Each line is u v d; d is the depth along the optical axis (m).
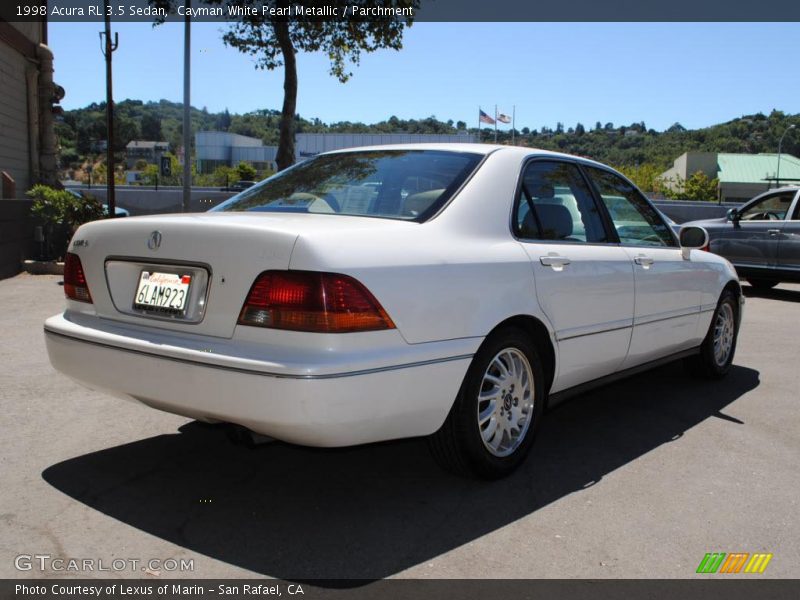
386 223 3.29
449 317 3.23
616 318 4.32
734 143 145.62
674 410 5.07
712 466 4.00
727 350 5.96
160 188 35.81
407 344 3.07
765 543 3.11
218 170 66.69
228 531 3.13
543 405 3.91
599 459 4.09
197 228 3.12
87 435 4.29
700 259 5.35
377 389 2.94
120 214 19.92
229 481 3.67
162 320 3.21
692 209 33.75
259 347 2.91
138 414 4.69
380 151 4.18
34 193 12.83
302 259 2.87
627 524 3.27
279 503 3.43
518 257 3.63
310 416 2.80
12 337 6.86
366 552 2.97
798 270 11.18
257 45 17.45
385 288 2.99
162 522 3.20
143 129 150.25
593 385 4.37
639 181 82.00
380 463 3.97
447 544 3.05
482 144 4.09
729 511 3.42
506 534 3.15
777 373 6.18
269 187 4.14
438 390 3.18
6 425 4.41
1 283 10.82
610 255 4.30
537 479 3.78
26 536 3.04
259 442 3.12
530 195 3.95
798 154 137.75
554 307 3.82
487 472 3.62
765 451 4.25
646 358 4.80
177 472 3.77
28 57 17.53
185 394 3.03
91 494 3.47
